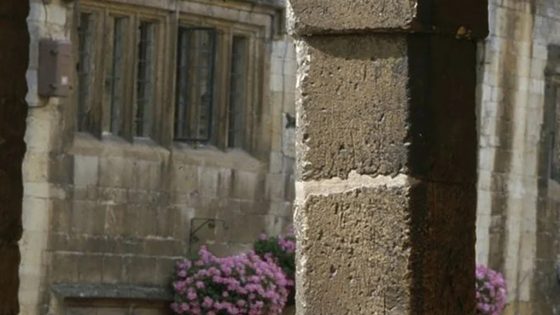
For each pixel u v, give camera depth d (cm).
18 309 1659
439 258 1337
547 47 4150
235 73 3525
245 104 3528
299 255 1357
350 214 1338
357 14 1330
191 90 3428
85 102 3234
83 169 3203
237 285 3297
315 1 1345
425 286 1327
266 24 3538
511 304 4062
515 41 4053
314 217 1350
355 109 1341
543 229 4162
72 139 3188
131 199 3288
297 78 1365
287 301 3481
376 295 1330
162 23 3369
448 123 1344
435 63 1334
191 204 3391
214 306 3297
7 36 1633
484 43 3972
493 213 4006
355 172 1341
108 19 3262
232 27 3484
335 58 1346
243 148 3534
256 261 3353
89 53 3238
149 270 3303
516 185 4072
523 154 4094
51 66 3117
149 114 3366
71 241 3183
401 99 1326
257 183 3516
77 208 3192
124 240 3269
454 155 1348
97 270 3225
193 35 3422
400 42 1326
